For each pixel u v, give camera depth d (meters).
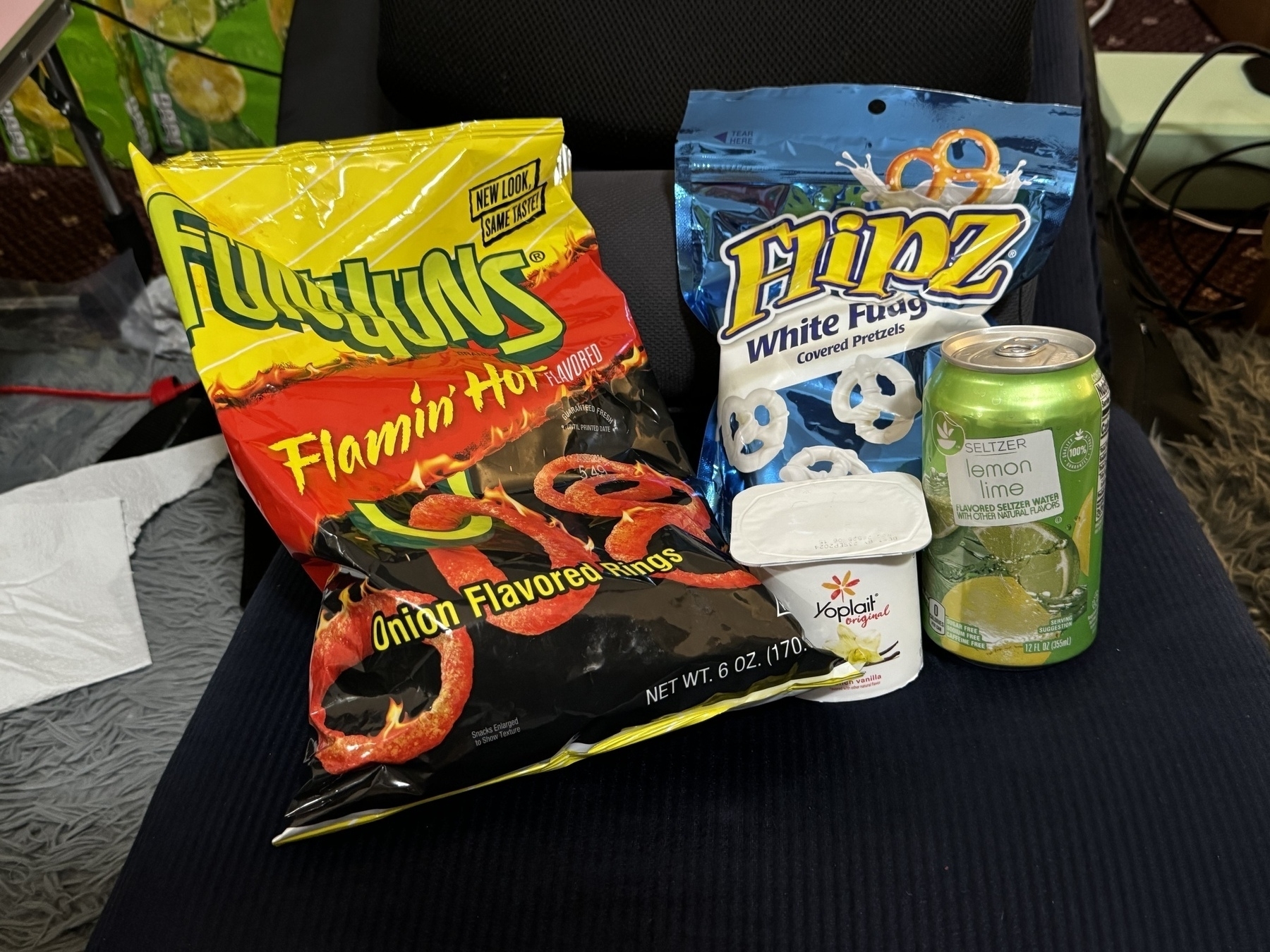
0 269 1.59
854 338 0.65
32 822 0.81
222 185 0.59
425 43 0.74
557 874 0.48
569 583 0.52
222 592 1.01
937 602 0.57
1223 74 1.54
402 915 0.47
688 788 0.52
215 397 0.53
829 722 0.56
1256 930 0.45
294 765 0.54
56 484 1.05
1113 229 1.07
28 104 1.69
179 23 1.53
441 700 0.48
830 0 0.70
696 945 0.46
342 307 0.61
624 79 0.74
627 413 0.66
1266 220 1.30
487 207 0.67
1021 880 0.47
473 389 0.61
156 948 0.46
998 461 0.51
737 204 0.67
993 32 0.69
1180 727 0.53
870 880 0.48
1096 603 0.56
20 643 0.92
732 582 0.55
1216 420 1.13
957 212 0.64
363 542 0.52
